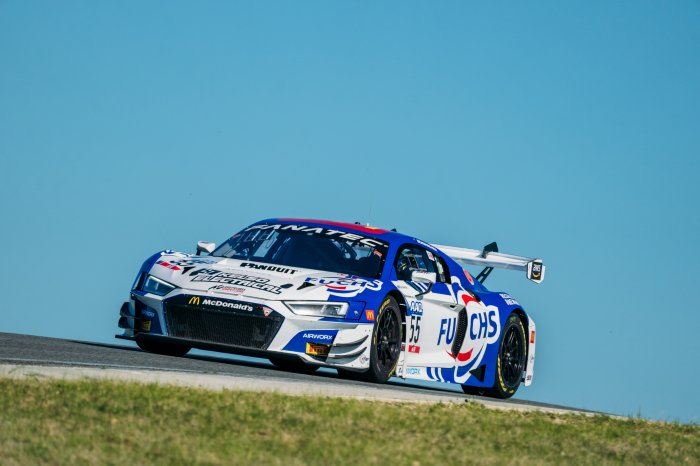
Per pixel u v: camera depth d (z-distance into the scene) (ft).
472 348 121.90
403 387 106.73
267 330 99.96
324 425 62.54
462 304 120.26
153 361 92.17
